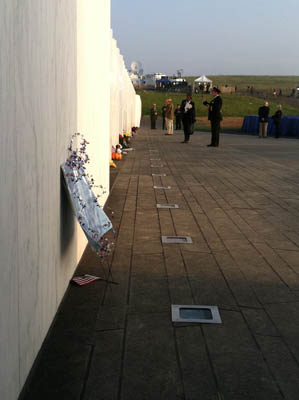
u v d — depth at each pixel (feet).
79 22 13.34
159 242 16.37
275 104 197.16
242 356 8.78
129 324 10.02
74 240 13.01
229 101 200.44
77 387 7.70
